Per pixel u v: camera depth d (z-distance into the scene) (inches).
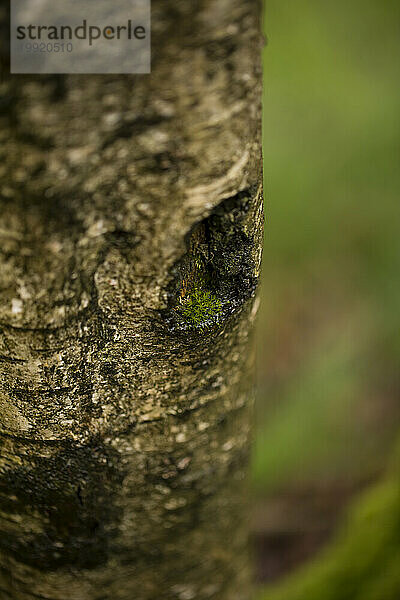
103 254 25.5
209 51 24.0
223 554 31.8
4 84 23.5
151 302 26.0
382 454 71.3
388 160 103.9
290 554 61.4
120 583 30.1
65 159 24.0
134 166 24.5
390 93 107.3
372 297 94.5
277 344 92.4
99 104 23.8
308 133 104.8
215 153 24.9
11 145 23.8
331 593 42.8
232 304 26.8
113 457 27.8
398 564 41.9
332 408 77.3
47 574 29.4
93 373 26.5
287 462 71.1
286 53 108.1
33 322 25.4
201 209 25.4
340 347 86.5
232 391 28.5
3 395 26.4
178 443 28.3
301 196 102.3
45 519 28.3
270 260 102.7
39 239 24.6
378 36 114.1
